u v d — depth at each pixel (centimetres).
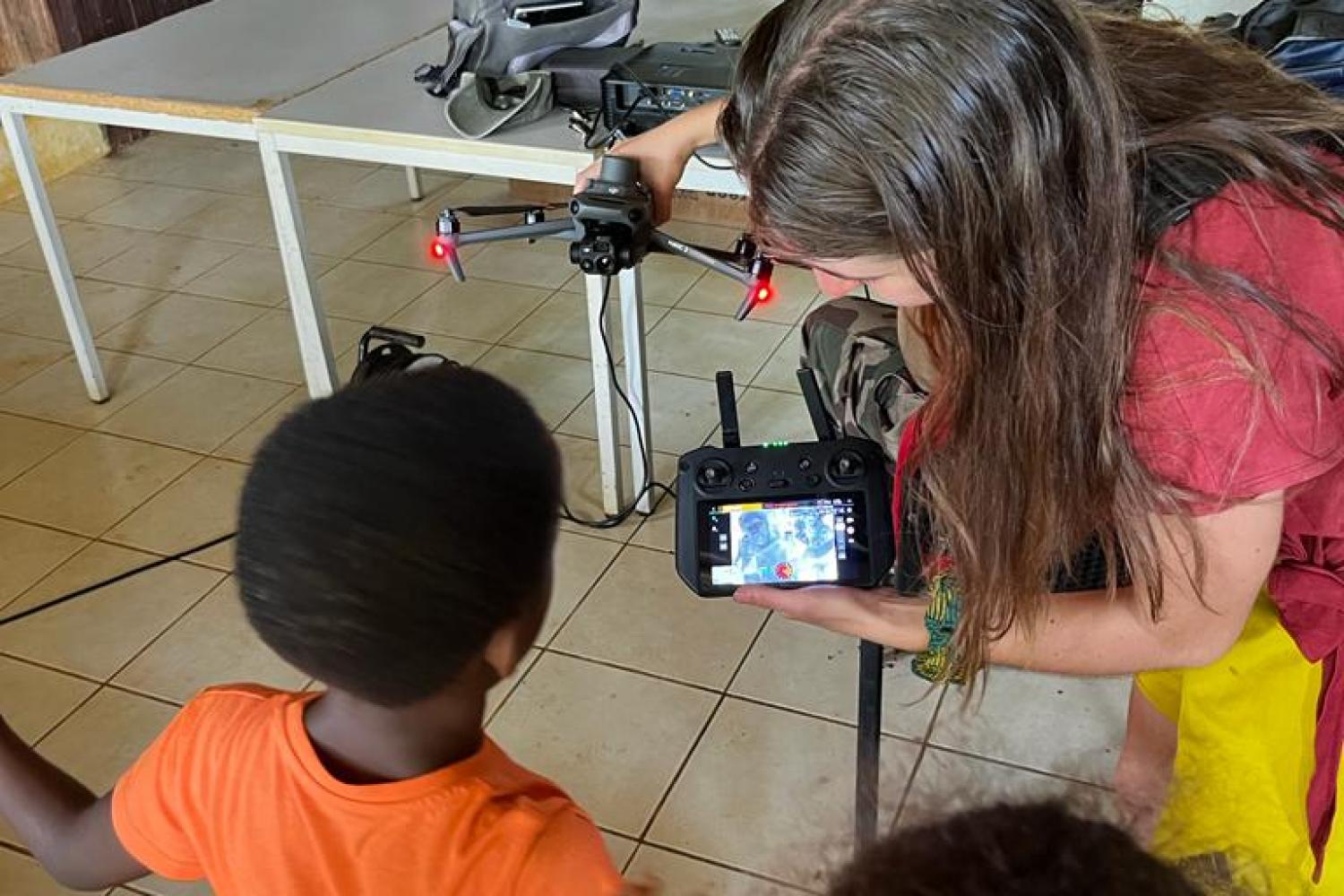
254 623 75
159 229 343
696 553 116
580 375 270
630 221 136
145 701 194
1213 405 85
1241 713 116
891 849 59
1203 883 76
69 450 253
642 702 191
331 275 314
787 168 81
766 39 84
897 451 130
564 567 217
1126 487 90
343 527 71
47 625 209
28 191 243
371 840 78
